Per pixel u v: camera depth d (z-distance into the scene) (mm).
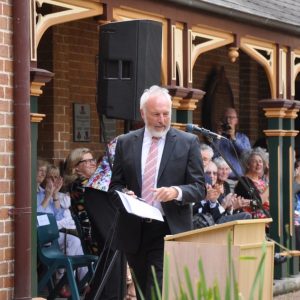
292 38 13203
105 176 9523
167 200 6996
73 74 13141
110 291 9289
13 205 8344
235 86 16797
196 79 15742
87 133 13375
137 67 8695
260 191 12703
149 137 7352
